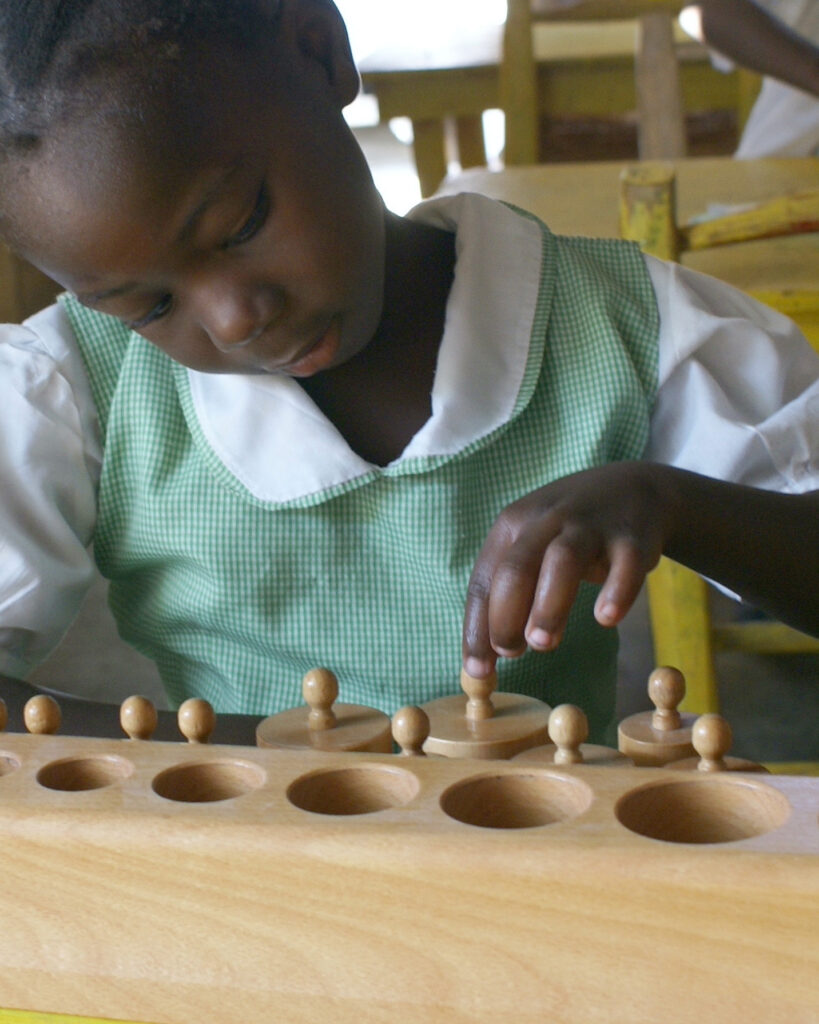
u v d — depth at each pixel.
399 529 0.85
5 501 0.84
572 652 0.93
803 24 2.42
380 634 0.88
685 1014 0.36
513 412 0.84
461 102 3.04
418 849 0.38
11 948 0.41
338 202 0.66
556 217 1.70
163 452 0.87
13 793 0.43
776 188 1.83
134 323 0.67
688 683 1.50
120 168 0.59
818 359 0.94
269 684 0.91
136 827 0.40
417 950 0.38
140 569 0.93
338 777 0.46
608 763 0.55
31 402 0.85
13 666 0.87
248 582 0.87
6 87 0.59
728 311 0.93
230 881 0.39
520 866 0.37
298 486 0.83
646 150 2.56
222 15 0.62
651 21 2.56
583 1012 0.37
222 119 0.61
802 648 1.57
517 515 0.62
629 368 0.86
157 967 0.40
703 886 0.35
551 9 2.68
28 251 0.65
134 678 1.66
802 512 0.72
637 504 0.63
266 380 0.84
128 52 0.59
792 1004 0.35
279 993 0.39
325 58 0.72
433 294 0.88
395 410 0.87
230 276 0.63
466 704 0.62
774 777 0.42
